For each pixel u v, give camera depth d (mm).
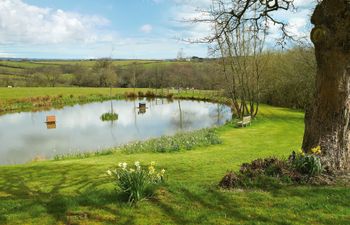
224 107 51125
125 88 86375
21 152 23562
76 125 36562
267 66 40688
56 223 5887
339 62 8031
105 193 7371
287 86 45281
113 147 22844
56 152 23406
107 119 41000
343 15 7836
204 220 5898
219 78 42875
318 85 8578
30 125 36531
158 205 6547
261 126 28422
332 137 8336
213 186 7848
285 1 10297
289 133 24672
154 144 19656
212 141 20750
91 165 14438
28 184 10500
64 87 84000
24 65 104812
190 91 75188
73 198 7145
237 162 14008
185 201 6730
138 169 7102
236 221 5848
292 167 8047
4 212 6508
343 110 8266
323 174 7883
